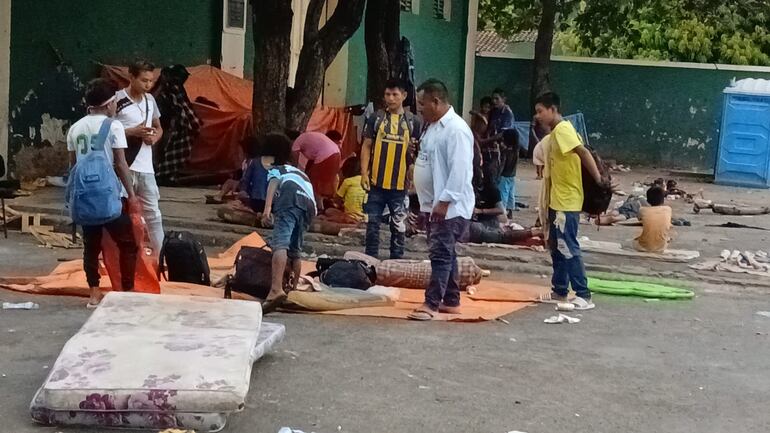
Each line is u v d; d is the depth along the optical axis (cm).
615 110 2694
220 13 1831
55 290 841
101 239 793
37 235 1102
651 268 1097
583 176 877
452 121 803
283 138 838
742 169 2216
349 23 1325
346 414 577
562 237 884
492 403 611
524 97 2791
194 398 528
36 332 721
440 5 2581
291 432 534
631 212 1486
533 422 579
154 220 891
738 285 1045
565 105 2730
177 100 1535
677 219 1488
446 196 801
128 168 816
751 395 654
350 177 1227
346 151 1708
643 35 3108
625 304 933
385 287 905
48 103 1508
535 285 1001
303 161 1191
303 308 824
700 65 2611
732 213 1653
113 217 763
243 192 1205
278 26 1276
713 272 1086
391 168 959
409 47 1447
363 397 610
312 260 1052
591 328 827
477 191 1192
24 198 1312
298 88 1324
